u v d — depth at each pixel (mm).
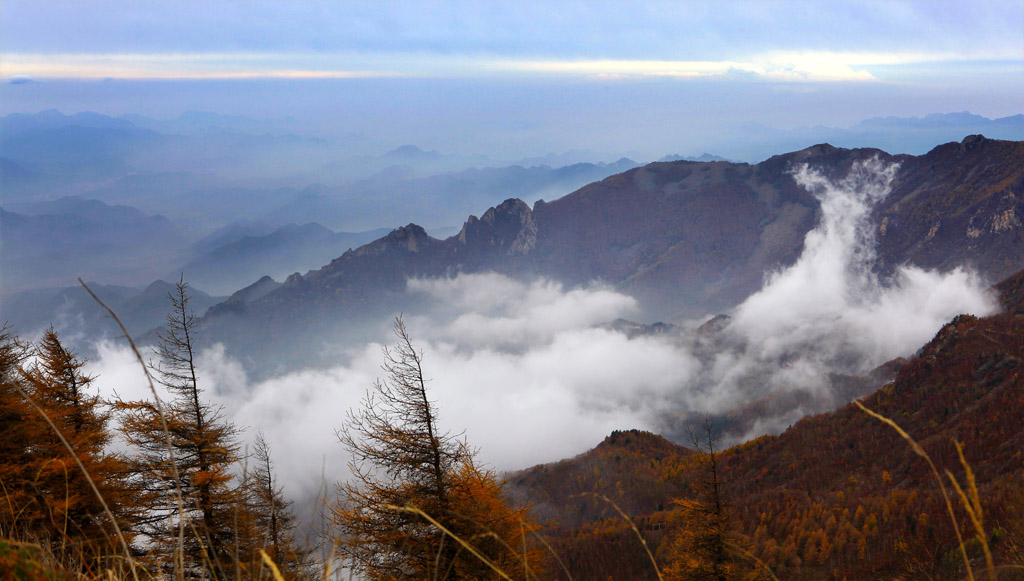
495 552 9570
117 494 11164
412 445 11266
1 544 2139
